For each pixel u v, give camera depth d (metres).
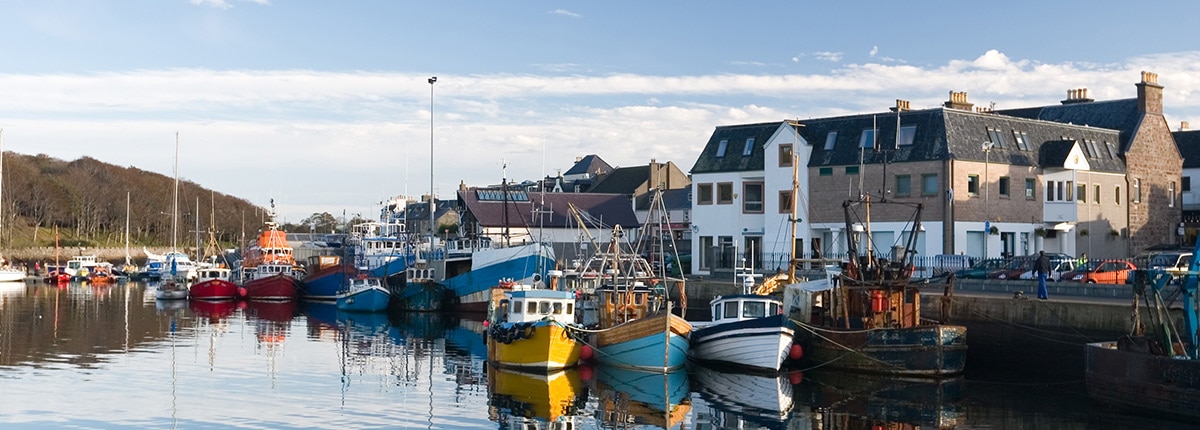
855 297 32.84
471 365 34.19
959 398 26.91
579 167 116.94
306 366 33.56
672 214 87.00
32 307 59.62
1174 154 61.62
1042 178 54.09
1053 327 29.77
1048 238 54.81
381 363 34.62
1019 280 37.66
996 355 31.48
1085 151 56.34
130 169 163.75
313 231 158.75
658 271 50.53
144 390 28.14
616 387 29.25
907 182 51.09
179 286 69.69
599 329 33.88
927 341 30.09
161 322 49.88
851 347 31.41
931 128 51.06
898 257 50.34
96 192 146.50
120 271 105.25
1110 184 57.22
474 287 56.34
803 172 54.47
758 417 24.81
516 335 32.12
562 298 33.69
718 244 58.22
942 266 46.00
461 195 73.56
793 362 33.59
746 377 31.17
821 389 28.72
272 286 68.75
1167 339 23.48
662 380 30.52
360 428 23.44
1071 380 29.28
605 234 75.44
